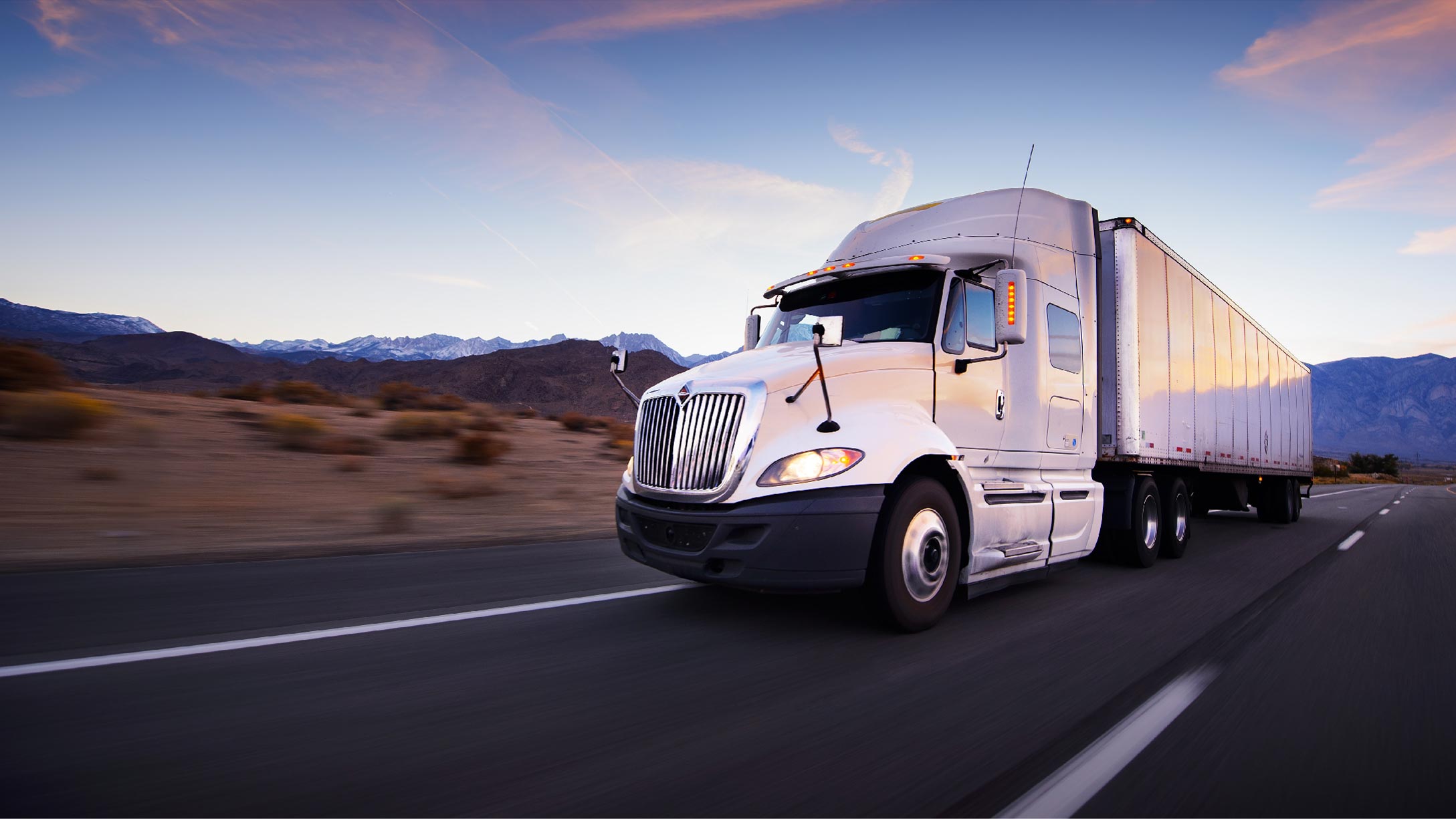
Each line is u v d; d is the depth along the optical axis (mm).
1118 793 2582
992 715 3322
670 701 3391
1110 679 3902
